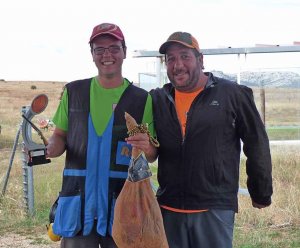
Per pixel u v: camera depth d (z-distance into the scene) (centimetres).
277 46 1181
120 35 379
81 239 383
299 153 1191
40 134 382
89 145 380
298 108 1331
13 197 880
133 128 350
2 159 1493
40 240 706
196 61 374
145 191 348
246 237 664
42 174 1162
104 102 383
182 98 380
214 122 371
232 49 1176
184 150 375
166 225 386
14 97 6328
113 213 378
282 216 739
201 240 380
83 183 380
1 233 734
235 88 378
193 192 376
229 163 381
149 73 1197
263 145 383
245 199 784
